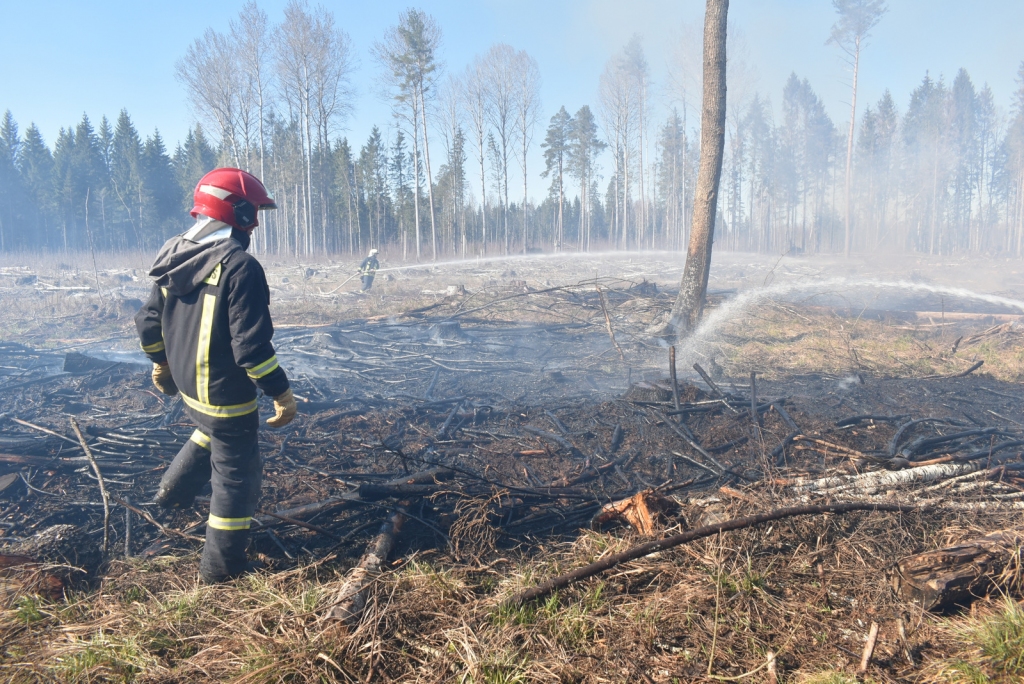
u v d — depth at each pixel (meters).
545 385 6.63
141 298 14.50
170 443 4.14
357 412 5.41
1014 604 2.41
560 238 53.84
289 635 2.29
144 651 2.27
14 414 5.27
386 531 3.19
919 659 2.27
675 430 4.78
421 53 41.12
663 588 2.71
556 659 2.23
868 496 3.40
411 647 2.30
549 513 3.62
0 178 54.91
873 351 8.20
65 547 2.91
